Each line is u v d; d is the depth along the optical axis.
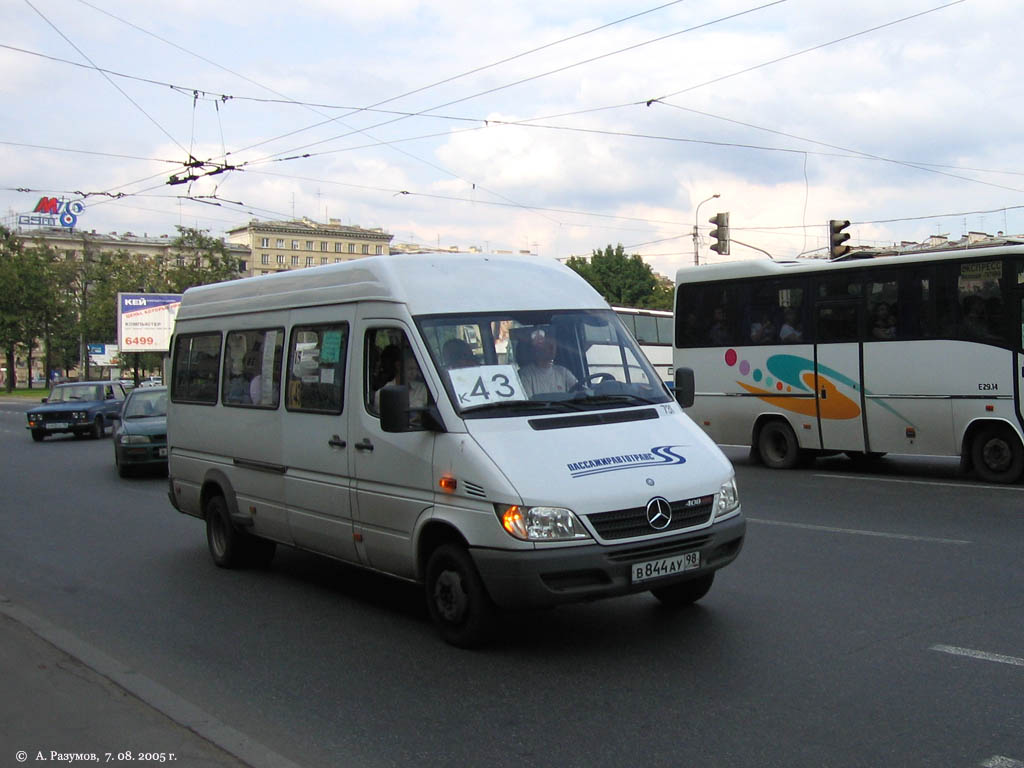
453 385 6.34
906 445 14.09
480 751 4.58
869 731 4.62
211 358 9.35
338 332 7.37
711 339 16.69
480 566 5.81
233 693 5.55
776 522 10.49
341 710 5.21
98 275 72.69
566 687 5.42
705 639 6.21
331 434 7.29
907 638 6.11
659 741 4.60
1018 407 12.86
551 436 6.10
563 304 7.15
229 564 9.09
